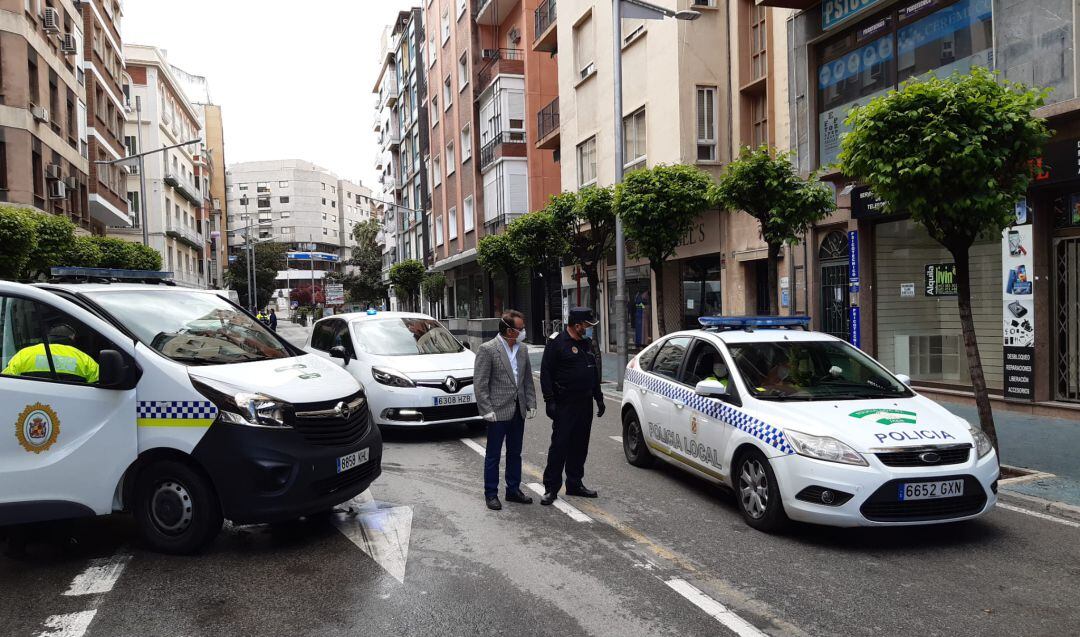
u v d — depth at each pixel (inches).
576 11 840.9
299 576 180.1
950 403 442.0
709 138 647.1
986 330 433.4
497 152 1119.0
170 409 192.5
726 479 234.1
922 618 154.9
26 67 910.4
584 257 762.8
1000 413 402.0
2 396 192.4
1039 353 389.4
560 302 1059.3
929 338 467.8
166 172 1991.9
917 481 194.7
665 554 196.5
